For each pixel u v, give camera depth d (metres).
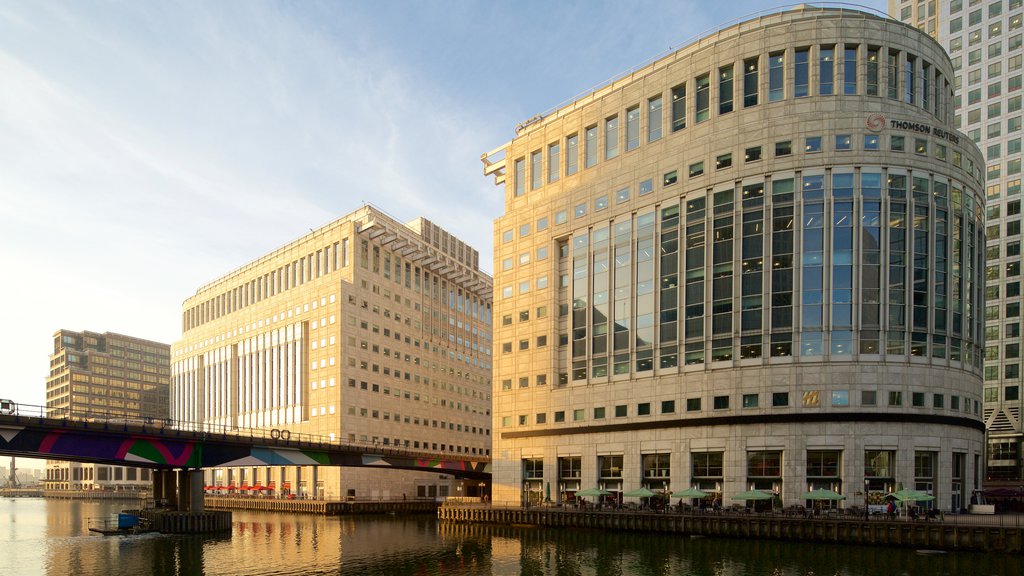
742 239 71.19
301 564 52.78
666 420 73.88
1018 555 48.72
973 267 71.31
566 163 91.81
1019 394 102.50
